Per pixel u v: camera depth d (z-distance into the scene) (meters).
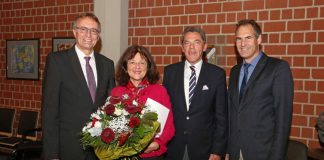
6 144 3.88
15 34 4.65
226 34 3.26
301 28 2.93
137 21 3.74
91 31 2.39
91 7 4.01
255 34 2.27
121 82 2.33
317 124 2.71
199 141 2.47
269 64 2.26
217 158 2.46
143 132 1.93
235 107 2.35
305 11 2.91
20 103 4.64
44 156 2.34
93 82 2.44
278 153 2.11
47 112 2.35
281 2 3.00
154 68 2.34
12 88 4.70
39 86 4.46
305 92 2.94
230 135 2.40
